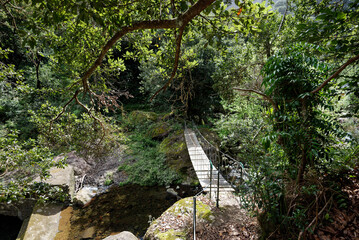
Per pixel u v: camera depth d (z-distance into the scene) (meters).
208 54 10.30
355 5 1.41
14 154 3.21
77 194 6.99
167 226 3.53
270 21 5.75
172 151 9.36
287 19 6.00
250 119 5.72
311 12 4.90
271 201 2.51
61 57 3.64
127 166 8.94
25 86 3.55
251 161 2.93
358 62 1.86
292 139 2.38
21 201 5.84
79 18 1.58
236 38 2.60
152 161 9.12
